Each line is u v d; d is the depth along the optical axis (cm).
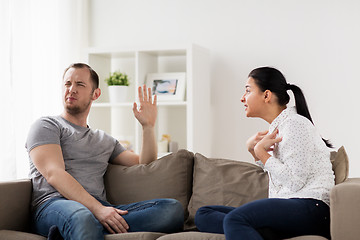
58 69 384
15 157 325
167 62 407
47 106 369
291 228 182
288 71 378
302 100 212
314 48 372
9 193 220
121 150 260
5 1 322
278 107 215
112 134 427
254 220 178
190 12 403
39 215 217
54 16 380
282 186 201
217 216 203
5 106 321
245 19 388
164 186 239
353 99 364
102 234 201
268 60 382
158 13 412
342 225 171
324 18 370
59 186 218
